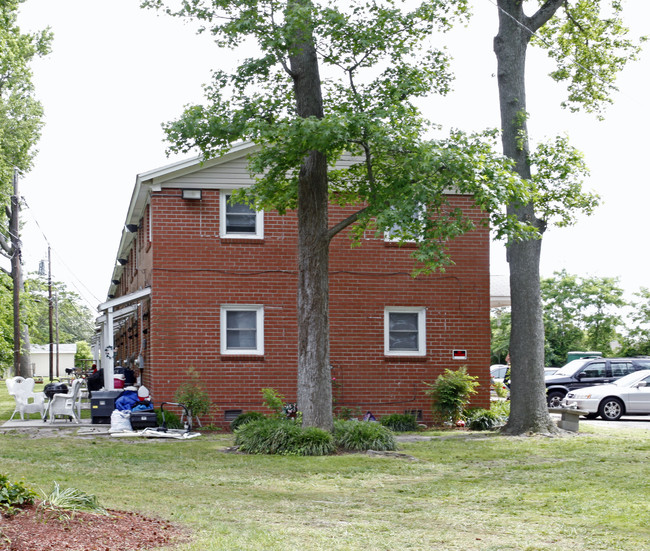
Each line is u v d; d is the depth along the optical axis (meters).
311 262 15.51
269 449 14.62
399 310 21.64
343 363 21.20
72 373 54.34
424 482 11.53
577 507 9.38
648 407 23.72
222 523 8.14
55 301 67.19
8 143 37.84
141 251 24.55
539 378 18.39
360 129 14.28
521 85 18.77
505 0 18.84
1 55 33.47
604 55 21.16
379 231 14.31
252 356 20.78
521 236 15.70
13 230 33.19
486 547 7.27
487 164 14.58
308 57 15.57
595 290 47.34
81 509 7.81
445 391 20.64
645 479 11.52
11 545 6.17
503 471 12.62
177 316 20.56
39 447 15.15
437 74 16.03
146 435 17.45
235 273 20.88
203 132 15.10
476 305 21.84
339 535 7.72
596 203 18.38
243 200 17.14
